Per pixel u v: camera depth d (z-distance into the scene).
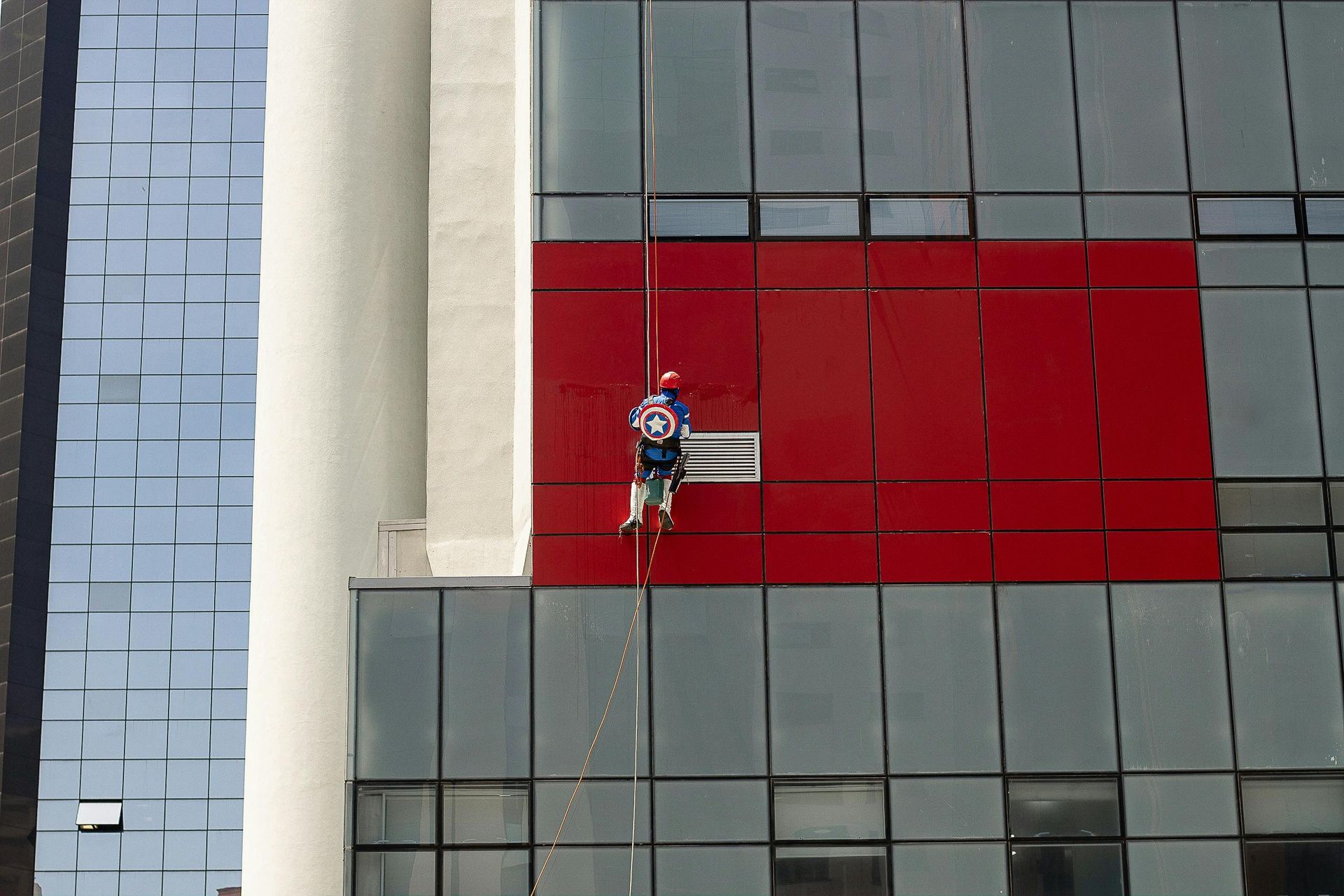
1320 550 22.72
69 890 73.88
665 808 21.58
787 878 21.39
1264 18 24.52
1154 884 21.50
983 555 22.56
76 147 84.19
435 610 22.25
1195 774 21.89
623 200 23.52
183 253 83.00
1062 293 23.48
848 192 23.69
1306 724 22.11
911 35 24.31
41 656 76.69
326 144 30.91
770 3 24.33
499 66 29.80
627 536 22.47
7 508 78.19
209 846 74.88
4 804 74.00
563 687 21.97
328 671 28.56
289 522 29.27
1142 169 23.95
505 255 28.88
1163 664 22.25
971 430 22.98
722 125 23.84
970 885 21.42
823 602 22.33
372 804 21.61
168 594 78.06
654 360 23.05
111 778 75.44
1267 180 23.97
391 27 32.03
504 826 21.52
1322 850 21.70
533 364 22.97
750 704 21.94
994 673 22.16
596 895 21.31
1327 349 23.44
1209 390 23.25
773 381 23.05
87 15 86.19
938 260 23.53
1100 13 24.45
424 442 30.72
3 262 82.69
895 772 21.75
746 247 23.44
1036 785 21.78
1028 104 24.12
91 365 81.25
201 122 84.81
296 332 30.12
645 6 24.17
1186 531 22.72
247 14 86.38
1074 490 22.81
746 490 22.69
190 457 80.06
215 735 76.31
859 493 22.72
